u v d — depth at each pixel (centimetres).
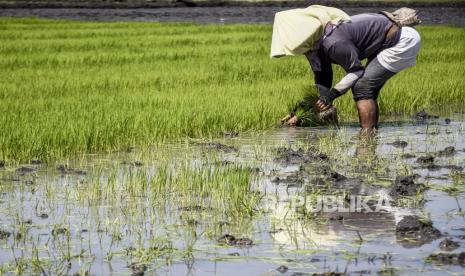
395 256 766
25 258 793
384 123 1659
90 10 9488
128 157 1335
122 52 3462
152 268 751
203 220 915
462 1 9344
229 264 757
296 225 886
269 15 8144
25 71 2702
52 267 763
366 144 1399
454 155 1296
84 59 3125
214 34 4731
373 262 751
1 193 1080
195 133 1540
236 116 1625
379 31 1433
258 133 1562
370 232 852
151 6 10025
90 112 1648
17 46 3894
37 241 853
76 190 1088
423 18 7012
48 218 947
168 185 1095
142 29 5447
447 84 2080
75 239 855
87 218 939
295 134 1537
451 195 1019
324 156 1274
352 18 1429
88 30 5362
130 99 1864
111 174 1180
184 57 3158
